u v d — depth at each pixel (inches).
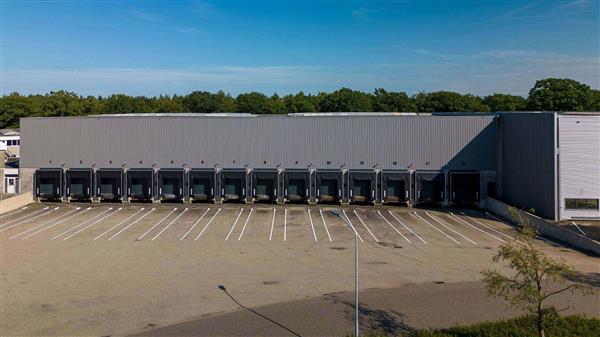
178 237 1478.8
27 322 858.8
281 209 1946.4
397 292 1015.0
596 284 1061.1
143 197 2076.8
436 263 1215.6
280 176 2073.1
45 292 1005.8
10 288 1027.9
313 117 2080.5
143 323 860.6
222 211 1903.3
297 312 914.1
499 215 1857.8
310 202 2054.6
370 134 2060.8
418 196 2018.9
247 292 1013.2
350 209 1955.0
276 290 1024.9
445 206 2011.6
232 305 944.9
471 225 1678.2
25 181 2137.1
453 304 950.4
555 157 1646.2
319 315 900.0
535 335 766.5
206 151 2098.9
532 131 1771.7
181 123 2101.4
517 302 731.4
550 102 3769.7
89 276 1107.9
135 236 1489.9
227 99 5693.9
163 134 2107.5
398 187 2041.1
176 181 2084.2
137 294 997.2
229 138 2092.8
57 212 1883.6
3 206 1882.4
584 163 1646.2
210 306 939.3
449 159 2037.4
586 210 1644.9
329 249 1344.7
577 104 3735.2
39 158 2140.7
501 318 879.7
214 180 2074.3
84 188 2094.0
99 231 1557.6
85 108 5098.4
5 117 4702.3
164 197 2085.4
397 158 2053.4
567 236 1439.5
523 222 957.2
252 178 2063.2
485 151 2027.6
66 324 852.0
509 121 1946.4
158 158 2108.8
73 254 1285.7
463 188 2010.3
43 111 4771.2
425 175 2016.5
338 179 2046.0
